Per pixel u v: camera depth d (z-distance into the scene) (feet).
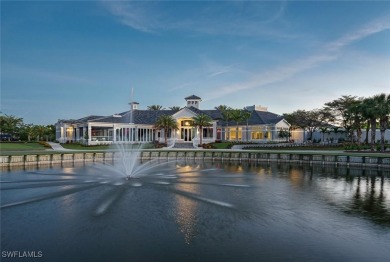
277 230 43.32
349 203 59.52
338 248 37.35
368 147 178.60
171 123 207.62
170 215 49.52
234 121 245.45
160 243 38.14
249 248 36.99
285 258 34.35
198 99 262.88
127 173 98.02
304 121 239.09
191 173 100.89
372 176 98.43
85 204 55.88
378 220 48.42
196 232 42.01
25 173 97.81
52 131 303.27
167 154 161.38
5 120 282.56
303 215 50.83
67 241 38.58
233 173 102.83
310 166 127.75
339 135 260.83
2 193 65.10
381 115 157.99
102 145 204.74
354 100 229.04
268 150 183.52
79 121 225.35
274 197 64.03
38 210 51.98
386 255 35.50
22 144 217.77
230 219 48.06
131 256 34.53
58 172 100.32
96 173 97.55
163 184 77.05
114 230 42.45
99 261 33.40
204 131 229.86
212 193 66.74
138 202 57.67
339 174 102.94
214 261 33.42
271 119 241.35
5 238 39.63
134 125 222.69
